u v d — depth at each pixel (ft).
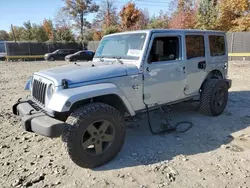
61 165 10.91
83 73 10.91
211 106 16.58
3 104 21.90
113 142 11.00
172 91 14.14
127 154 11.78
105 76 11.10
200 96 16.76
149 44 12.50
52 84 10.37
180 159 11.22
